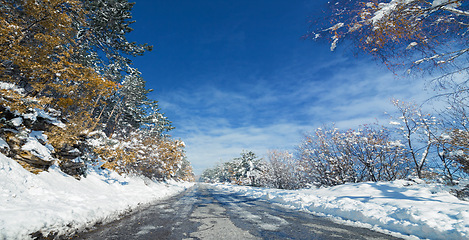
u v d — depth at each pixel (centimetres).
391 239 397
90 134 976
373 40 451
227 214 651
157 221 515
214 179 9631
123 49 1530
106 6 1368
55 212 400
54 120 845
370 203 700
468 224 387
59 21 808
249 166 4019
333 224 527
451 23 437
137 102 3167
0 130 595
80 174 868
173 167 2816
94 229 408
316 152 2067
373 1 406
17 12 745
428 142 1122
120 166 1432
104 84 840
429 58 493
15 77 749
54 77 805
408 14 398
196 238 376
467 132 856
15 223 310
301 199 954
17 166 535
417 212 487
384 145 1556
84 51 1463
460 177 930
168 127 4006
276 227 480
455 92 573
